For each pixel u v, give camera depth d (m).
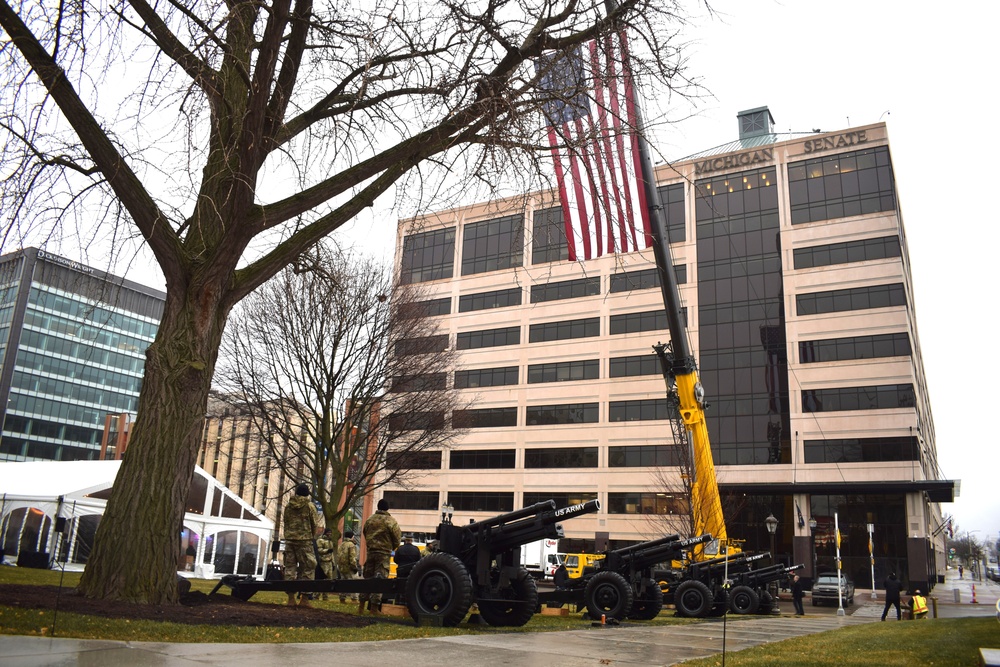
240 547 29.91
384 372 24.16
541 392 62.56
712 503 23.09
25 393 81.81
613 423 58.97
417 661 6.07
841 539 49.44
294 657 5.77
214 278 9.61
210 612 8.25
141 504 8.77
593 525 57.41
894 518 48.59
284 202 9.93
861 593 46.19
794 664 6.99
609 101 10.23
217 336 9.85
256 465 31.94
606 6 10.60
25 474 28.09
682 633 12.15
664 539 16.92
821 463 50.84
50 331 83.19
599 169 10.66
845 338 52.25
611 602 15.09
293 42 9.48
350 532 15.48
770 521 30.53
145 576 8.57
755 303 55.75
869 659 7.64
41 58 7.93
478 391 65.19
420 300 26.97
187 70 8.48
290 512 11.80
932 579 57.88
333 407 24.44
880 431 49.66
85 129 8.25
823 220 54.88
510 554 11.40
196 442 9.40
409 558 12.46
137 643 5.83
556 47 10.24
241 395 23.50
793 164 56.97
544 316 63.78
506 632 9.86
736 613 22.89
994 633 10.70
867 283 52.44
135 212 8.80
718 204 58.84
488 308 66.31
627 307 60.59
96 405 88.50
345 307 22.09
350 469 27.83
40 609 6.95
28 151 7.84
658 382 58.03
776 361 54.03
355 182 10.38
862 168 54.59
